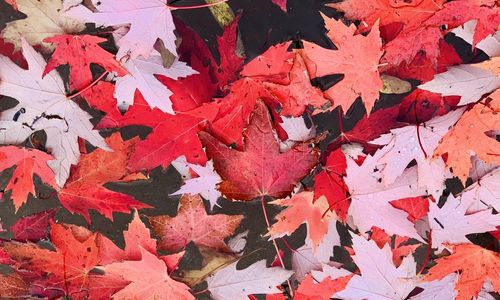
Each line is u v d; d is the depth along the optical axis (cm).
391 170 73
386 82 76
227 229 77
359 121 75
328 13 77
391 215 75
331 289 77
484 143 72
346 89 71
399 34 70
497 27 69
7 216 83
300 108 73
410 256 76
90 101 72
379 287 76
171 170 83
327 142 79
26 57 70
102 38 69
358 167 73
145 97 71
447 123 72
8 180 83
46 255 76
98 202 76
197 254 84
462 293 76
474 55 76
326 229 76
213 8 75
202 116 73
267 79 72
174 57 70
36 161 73
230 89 72
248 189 73
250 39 76
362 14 69
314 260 78
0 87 71
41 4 69
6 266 84
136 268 75
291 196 75
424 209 77
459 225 75
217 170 72
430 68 73
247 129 71
